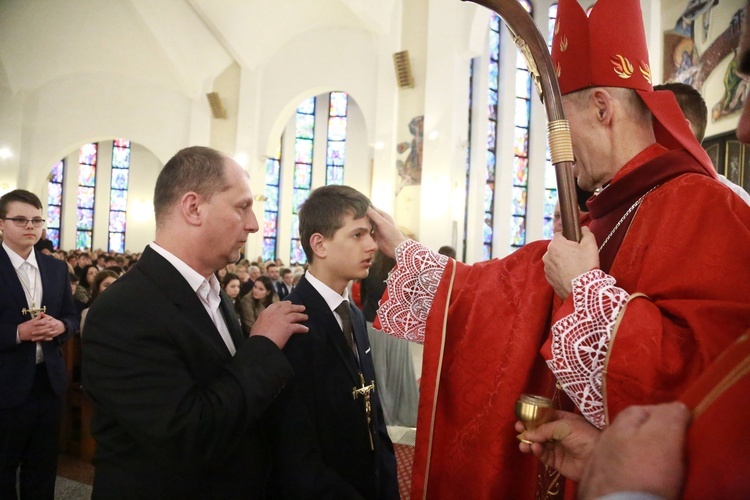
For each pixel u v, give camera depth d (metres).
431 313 1.28
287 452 1.39
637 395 0.81
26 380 2.49
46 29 13.55
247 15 12.30
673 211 0.96
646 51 1.14
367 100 12.12
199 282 1.33
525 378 1.13
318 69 12.69
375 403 1.69
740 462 0.35
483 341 1.21
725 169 6.12
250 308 5.57
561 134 0.99
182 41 13.04
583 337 0.90
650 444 0.40
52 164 14.64
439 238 10.34
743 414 0.36
